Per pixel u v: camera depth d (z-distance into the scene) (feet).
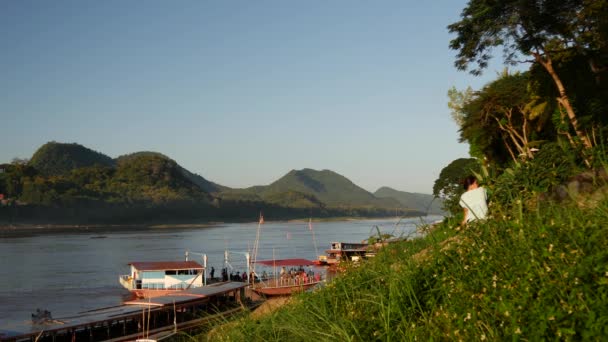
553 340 12.05
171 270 170.71
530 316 12.78
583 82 73.97
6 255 363.97
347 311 18.84
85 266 291.99
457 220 26.00
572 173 25.52
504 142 104.94
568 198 22.16
